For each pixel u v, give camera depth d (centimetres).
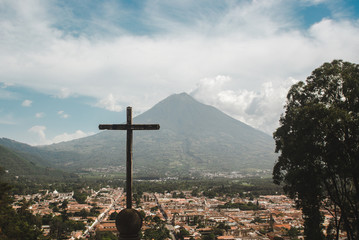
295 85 4097
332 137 3428
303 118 3566
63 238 11519
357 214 3581
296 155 3703
